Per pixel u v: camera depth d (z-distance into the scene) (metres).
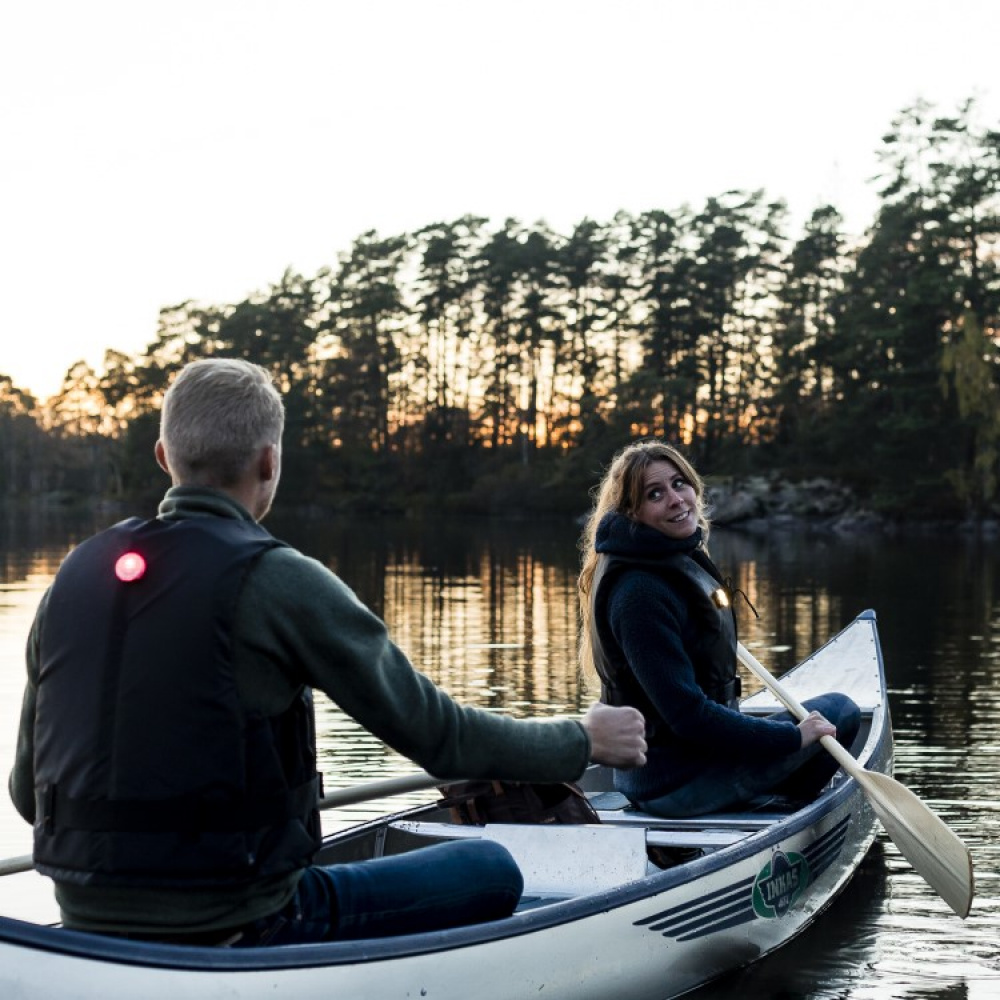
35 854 2.46
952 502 46.56
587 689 9.07
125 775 2.35
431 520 60.66
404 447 75.12
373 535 41.03
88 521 61.00
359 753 7.07
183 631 2.36
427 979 2.72
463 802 4.02
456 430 74.19
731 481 51.50
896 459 48.25
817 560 25.81
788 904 4.15
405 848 3.93
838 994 3.72
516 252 69.62
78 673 2.41
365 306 74.12
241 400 2.54
